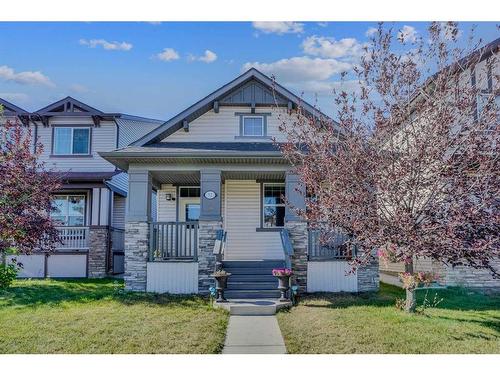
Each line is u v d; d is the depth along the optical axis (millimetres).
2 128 14094
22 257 16562
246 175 13719
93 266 16781
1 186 10219
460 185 7547
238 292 11078
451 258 7559
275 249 14539
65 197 18250
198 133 13984
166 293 11984
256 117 14078
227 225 14617
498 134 7680
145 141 13211
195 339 7613
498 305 10273
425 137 7844
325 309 9852
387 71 8641
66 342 7406
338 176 8203
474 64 9336
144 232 12367
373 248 8180
